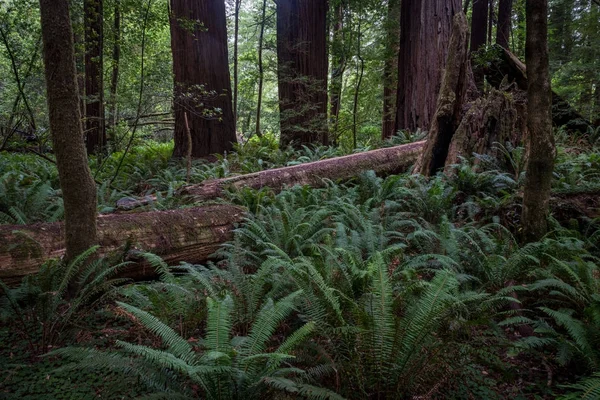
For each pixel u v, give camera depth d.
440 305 2.93
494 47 10.58
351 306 3.10
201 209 5.73
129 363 2.63
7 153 11.89
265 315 2.95
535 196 5.05
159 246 4.93
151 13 9.30
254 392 2.59
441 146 8.45
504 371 3.09
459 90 8.48
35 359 3.30
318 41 14.41
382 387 2.96
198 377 2.50
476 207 6.29
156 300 3.56
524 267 4.32
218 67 12.69
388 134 18.25
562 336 3.46
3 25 8.21
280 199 6.55
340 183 8.90
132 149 13.43
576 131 12.15
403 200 6.77
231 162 11.15
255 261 5.04
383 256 4.11
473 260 4.47
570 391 3.14
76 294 3.87
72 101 3.92
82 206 4.07
